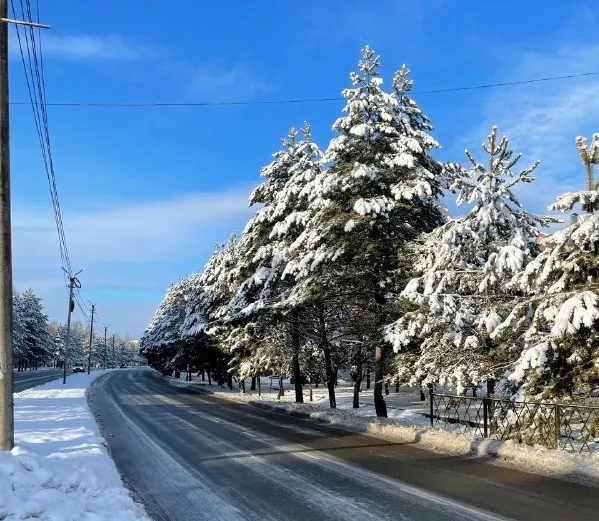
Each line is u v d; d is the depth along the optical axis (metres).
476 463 10.93
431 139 19.38
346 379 51.62
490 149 14.87
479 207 14.91
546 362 11.39
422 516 7.12
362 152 19.58
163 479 9.47
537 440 11.58
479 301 14.59
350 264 19.53
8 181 8.97
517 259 13.04
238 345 34.12
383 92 19.42
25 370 111.88
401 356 17.53
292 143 28.19
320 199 19.45
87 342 170.50
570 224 11.51
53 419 17.23
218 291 37.00
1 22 9.03
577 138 11.27
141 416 21.05
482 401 14.52
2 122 8.95
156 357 94.50
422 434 14.18
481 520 6.93
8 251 8.91
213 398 33.72
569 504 7.70
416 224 19.86
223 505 7.75
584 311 10.05
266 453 12.21
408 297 15.03
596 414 10.73
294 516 7.17
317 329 25.69
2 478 6.68
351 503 7.80
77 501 6.59
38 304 116.56
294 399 31.98
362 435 15.46
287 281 24.86
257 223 27.20
